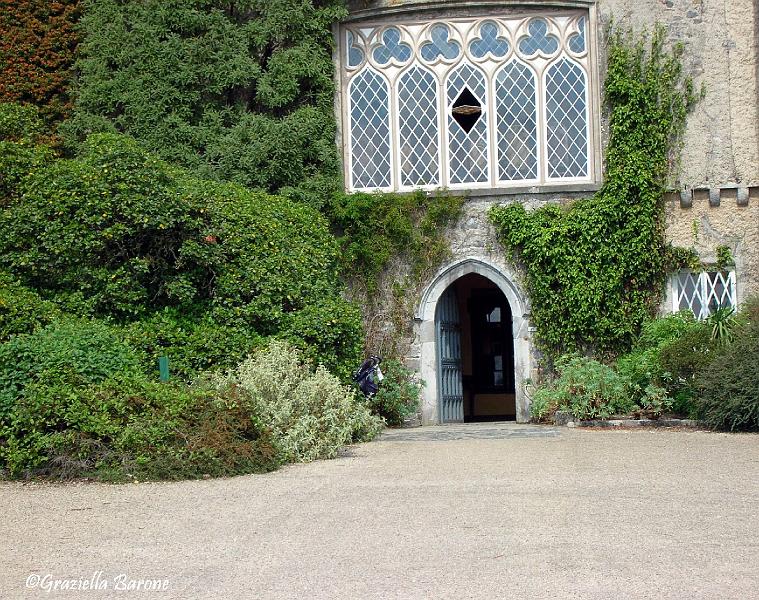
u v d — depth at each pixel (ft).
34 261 39.19
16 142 42.88
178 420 31.01
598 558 18.62
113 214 39.50
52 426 30.32
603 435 40.04
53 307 37.58
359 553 19.45
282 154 49.60
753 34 50.42
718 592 16.37
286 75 50.47
